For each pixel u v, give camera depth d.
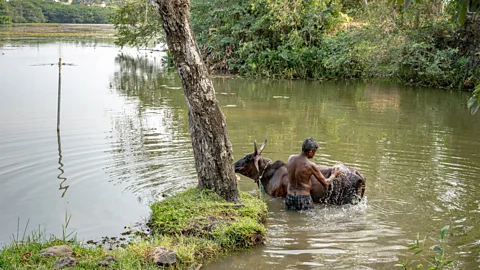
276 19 22.14
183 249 5.20
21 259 4.72
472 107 4.86
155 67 23.83
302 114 12.88
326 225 6.09
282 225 6.09
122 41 28.20
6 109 12.31
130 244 5.34
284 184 7.07
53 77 18.38
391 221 6.19
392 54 18.89
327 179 6.63
